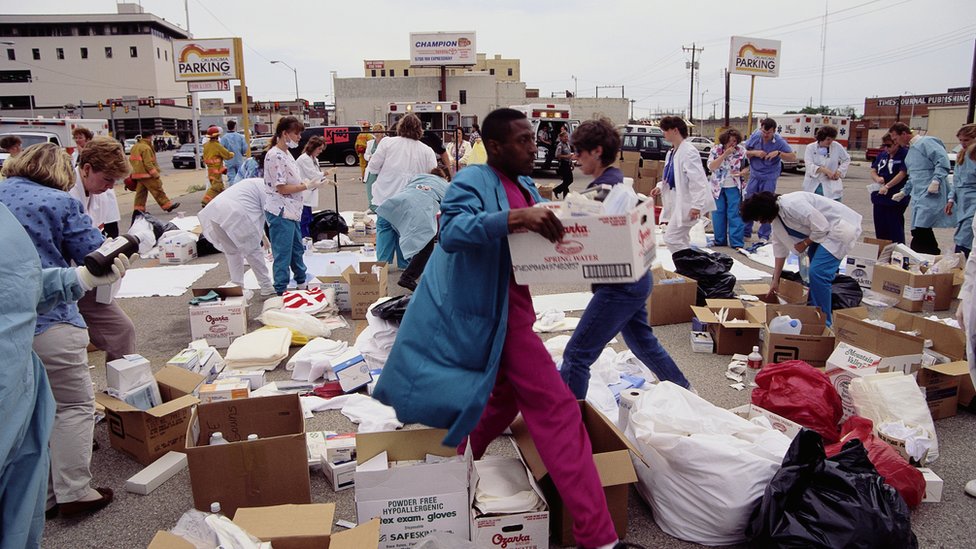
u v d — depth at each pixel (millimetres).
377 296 6035
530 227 2271
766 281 7578
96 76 84750
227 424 3320
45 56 84000
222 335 5480
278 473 2939
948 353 4508
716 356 5164
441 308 2480
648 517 3078
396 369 2529
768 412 3584
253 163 8898
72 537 2969
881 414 3564
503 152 2521
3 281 1871
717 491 2799
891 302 6574
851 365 4012
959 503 3176
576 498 2482
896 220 8398
